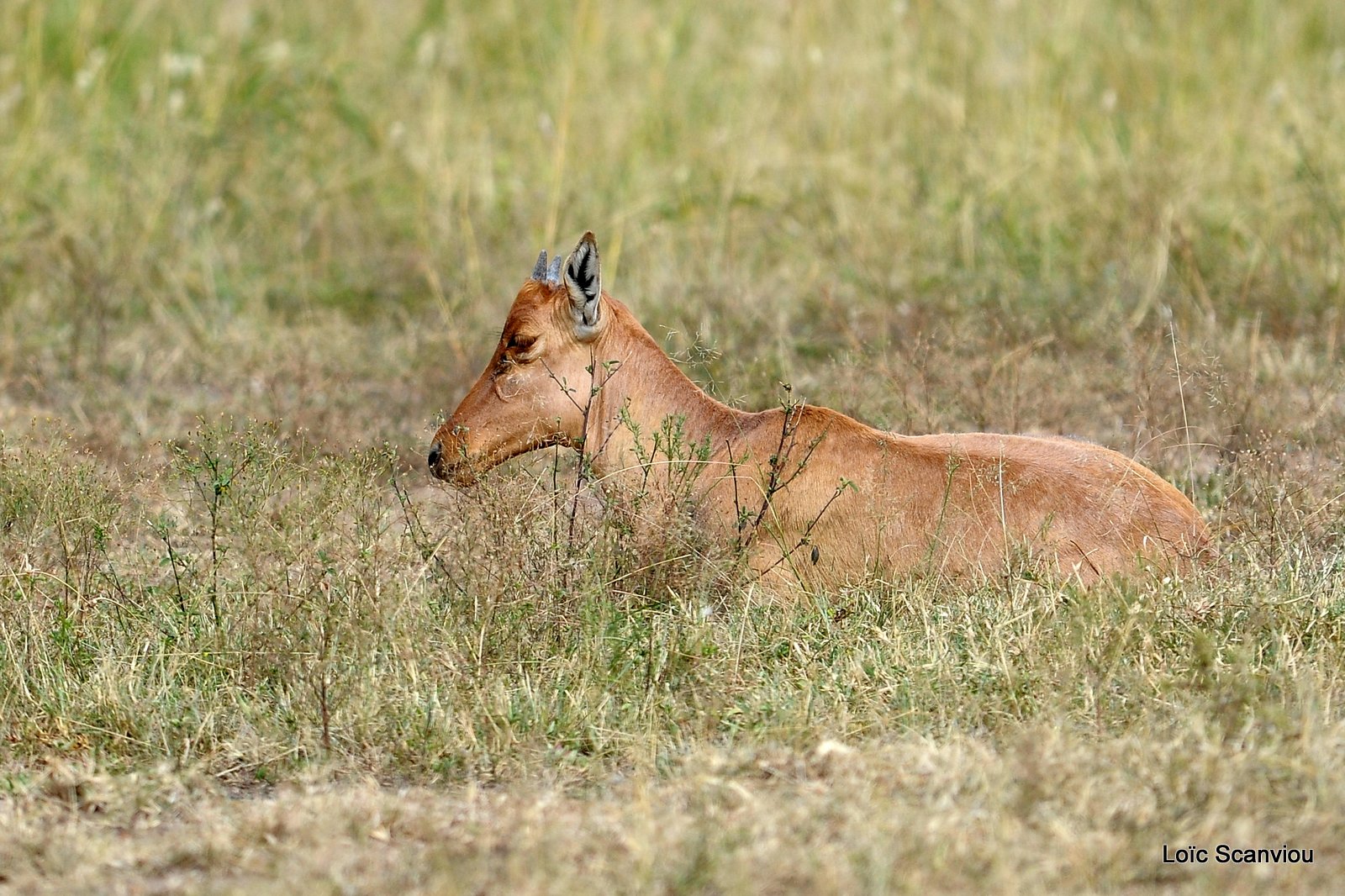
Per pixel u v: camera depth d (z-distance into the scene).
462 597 21.62
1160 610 20.45
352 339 38.12
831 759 17.80
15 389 35.69
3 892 15.78
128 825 17.52
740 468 22.98
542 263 24.14
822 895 14.73
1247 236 40.06
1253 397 30.14
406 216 45.06
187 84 49.53
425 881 15.46
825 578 22.75
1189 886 14.91
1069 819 16.02
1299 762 16.62
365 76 50.91
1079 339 35.28
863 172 44.44
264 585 21.39
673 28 50.75
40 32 48.56
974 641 20.25
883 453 22.67
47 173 45.44
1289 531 23.66
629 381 23.72
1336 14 50.41
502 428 23.66
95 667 21.06
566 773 18.34
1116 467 22.75
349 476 23.17
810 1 49.94
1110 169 43.16
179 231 42.94
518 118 48.84
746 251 41.75
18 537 23.62
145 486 24.62
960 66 47.88
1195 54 48.09
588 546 22.02
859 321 36.84
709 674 20.27
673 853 15.43
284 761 19.00
